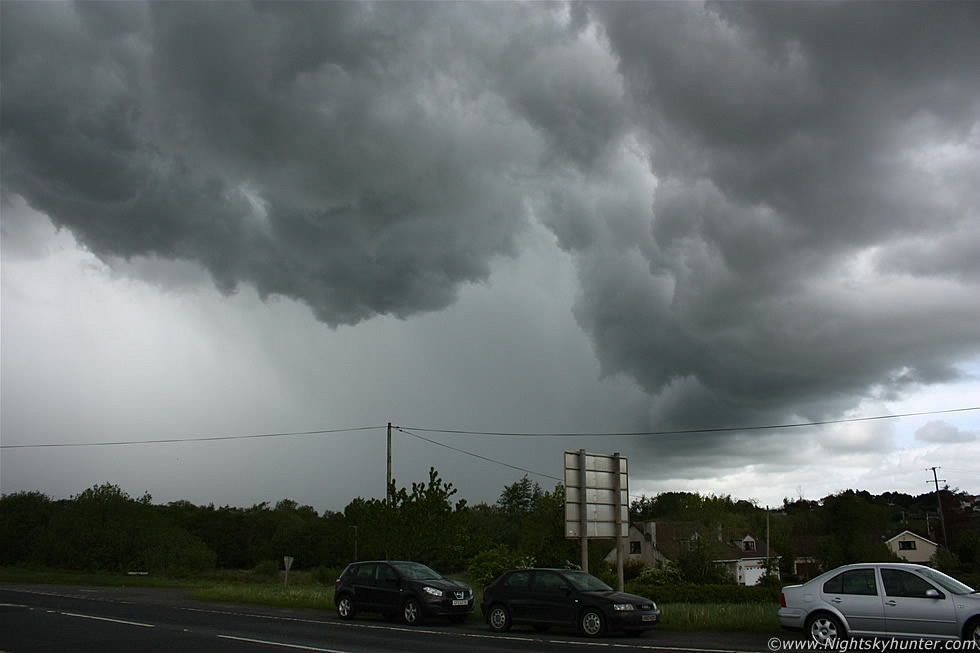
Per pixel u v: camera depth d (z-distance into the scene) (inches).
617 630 728.3
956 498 3865.7
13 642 666.8
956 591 582.2
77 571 2778.1
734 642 677.9
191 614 972.6
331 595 1221.1
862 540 2647.6
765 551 3211.1
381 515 1382.9
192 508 5132.9
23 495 3688.5
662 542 2974.9
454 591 890.7
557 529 1438.2
